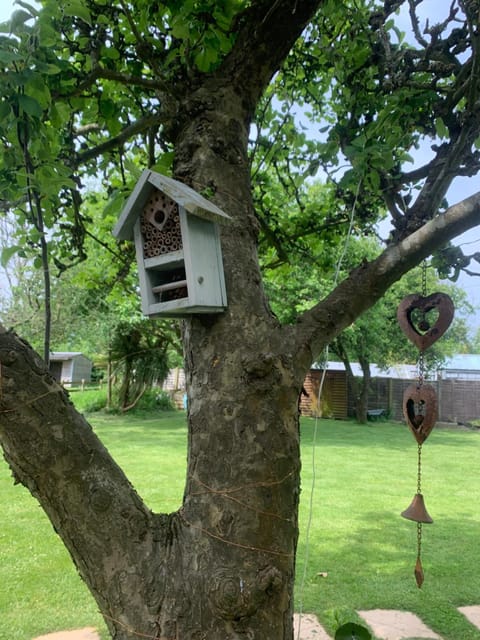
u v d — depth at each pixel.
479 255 1.62
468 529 4.19
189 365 1.21
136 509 1.06
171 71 1.71
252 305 1.20
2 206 1.65
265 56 1.45
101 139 2.73
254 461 1.06
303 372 1.17
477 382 14.14
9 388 0.96
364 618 2.68
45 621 2.60
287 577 1.05
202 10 1.62
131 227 1.30
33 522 4.15
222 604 0.97
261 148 2.93
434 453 8.24
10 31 1.27
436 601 2.87
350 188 1.91
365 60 2.07
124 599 1.00
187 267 1.16
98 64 1.80
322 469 6.65
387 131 1.79
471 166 1.58
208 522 1.04
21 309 6.77
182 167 1.35
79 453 1.01
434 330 1.51
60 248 2.77
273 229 2.99
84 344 16.03
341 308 1.23
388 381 14.88
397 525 4.26
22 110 1.25
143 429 10.33
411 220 1.50
